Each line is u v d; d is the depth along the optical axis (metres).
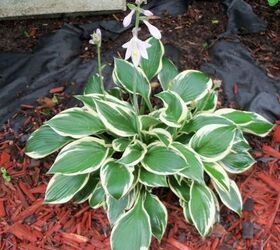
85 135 0.74
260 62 0.96
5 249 0.74
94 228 0.76
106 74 0.93
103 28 1.02
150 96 0.88
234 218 0.77
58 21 1.06
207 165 0.73
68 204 0.78
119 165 0.71
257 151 0.85
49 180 0.81
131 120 0.75
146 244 0.69
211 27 1.01
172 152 0.71
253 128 0.79
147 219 0.71
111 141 0.79
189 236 0.75
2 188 0.80
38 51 0.99
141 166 0.73
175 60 0.95
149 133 0.75
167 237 0.75
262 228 0.76
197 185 0.73
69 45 0.99
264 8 1.07
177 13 1.04
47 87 0.93
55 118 0.75
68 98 0.91
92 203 0.74
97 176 0.77
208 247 0.74
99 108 0.73
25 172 0.82
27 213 0.78
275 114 0.90
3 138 0.87
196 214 0.71
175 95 0.75
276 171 0.83
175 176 0.74
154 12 1.04
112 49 0.98
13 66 0.97
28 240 0.75
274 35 1.01
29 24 1.05
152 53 0.84
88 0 1.03
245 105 0.90
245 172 0.82
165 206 0.78
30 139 0.79
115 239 0.70
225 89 0.92
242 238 0.75
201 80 0.81
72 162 0.72
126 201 0.73
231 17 1.02
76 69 0.95
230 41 0.99
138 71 0.82
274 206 0.78
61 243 0.75
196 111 0.80
